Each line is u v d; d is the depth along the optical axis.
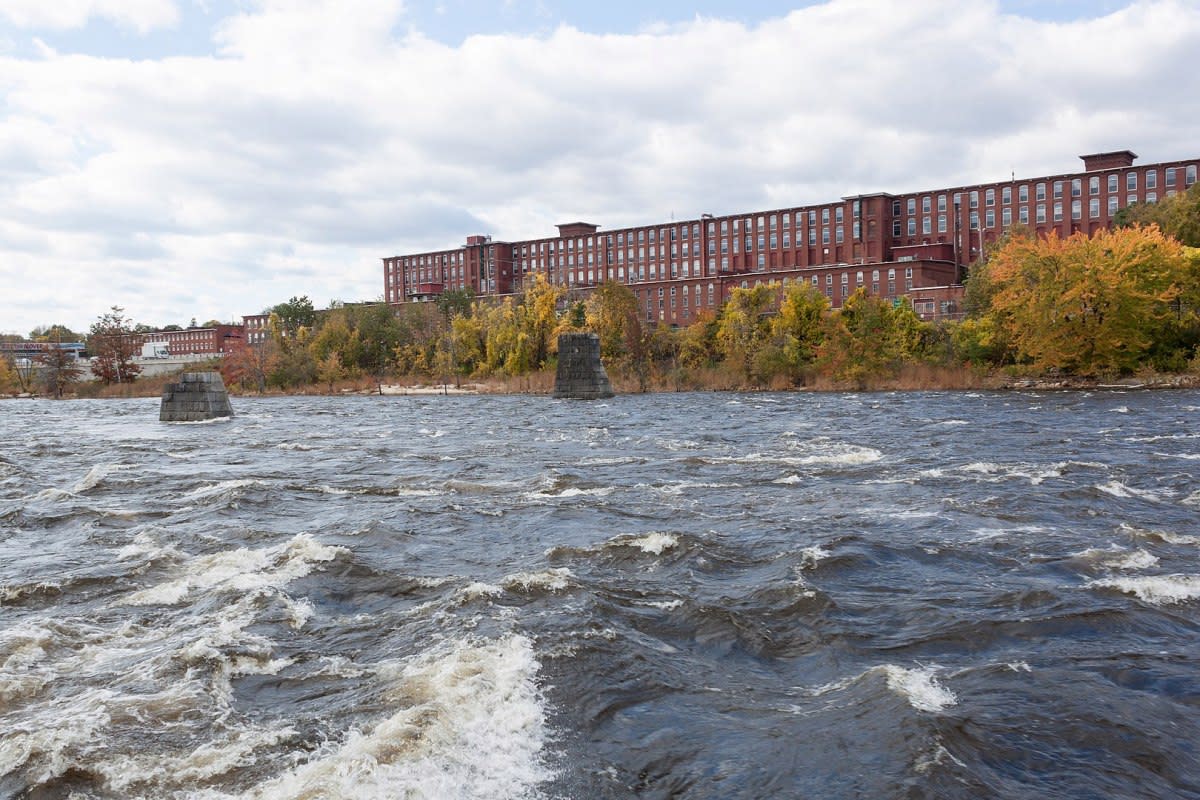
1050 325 64.88
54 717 7.47
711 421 41.59
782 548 13.30
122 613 10.67
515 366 99.56
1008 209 112.94
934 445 27.61
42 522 17.02
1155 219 86.38
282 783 6.18
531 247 163.50
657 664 8.55
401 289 182.88
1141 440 27.80
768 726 7.13
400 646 9.17
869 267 110.38
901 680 7.90
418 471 24.16
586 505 17.44
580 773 6.37
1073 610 9.91
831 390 72.81
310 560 12.89
